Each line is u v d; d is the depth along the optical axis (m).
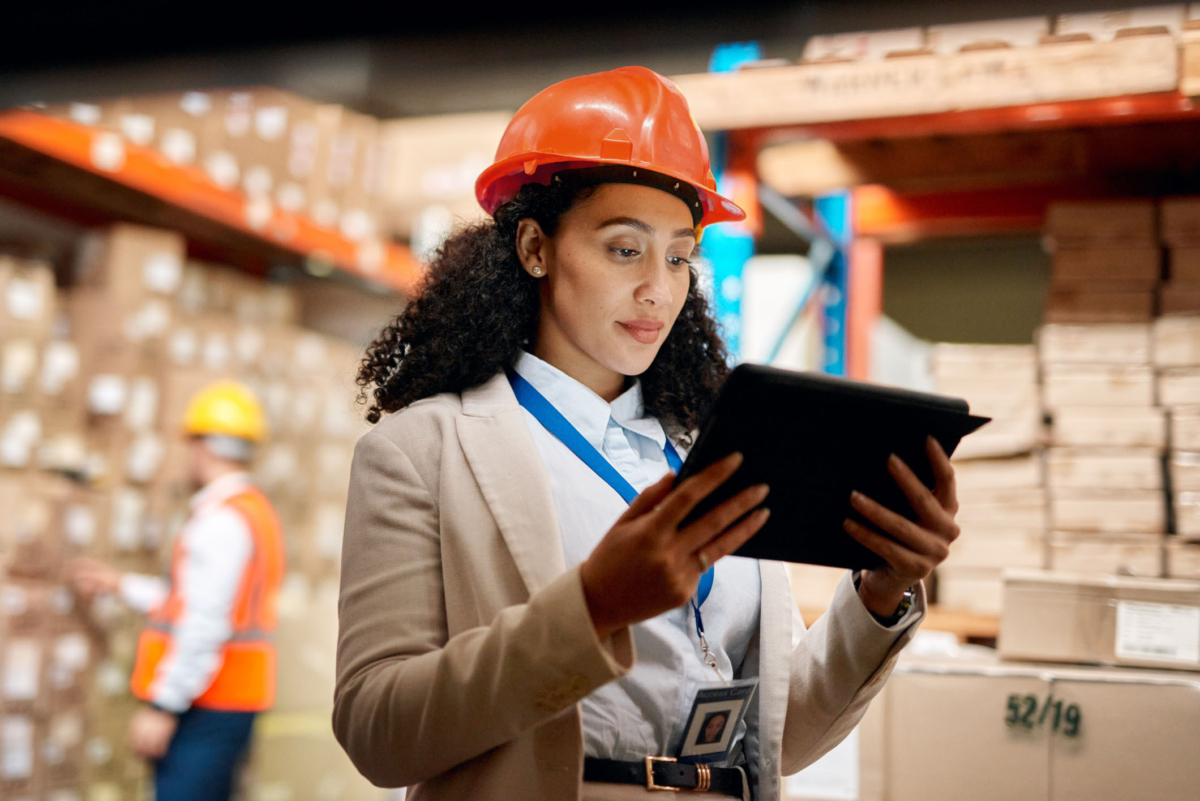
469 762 0.93
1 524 2.78
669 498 0.79
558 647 0.80
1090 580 1.60
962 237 2.81
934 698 1.55
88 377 3.21
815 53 1.92
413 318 1.21
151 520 3.26
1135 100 1.83
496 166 1.16
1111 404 1.94
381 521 1.00
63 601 2.90
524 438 1.01
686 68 1.47
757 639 1.11
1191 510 1.87
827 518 0.92
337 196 3.82
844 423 0.84
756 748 1.07
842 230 2.95
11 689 2.74
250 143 3.47
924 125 1.98
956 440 0.91
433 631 0.96
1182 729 1.46
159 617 2.81
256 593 2.86
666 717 0.99
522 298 1.14
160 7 1.26
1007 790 1.50
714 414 0.80
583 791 0.93
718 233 2.14
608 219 1.07
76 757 2.90
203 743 2.72
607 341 1.07
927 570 0.94
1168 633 1.56
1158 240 1.98
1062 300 2.01
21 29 1.31
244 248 3.91
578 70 1.17
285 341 3.86
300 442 3.90
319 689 3.57
